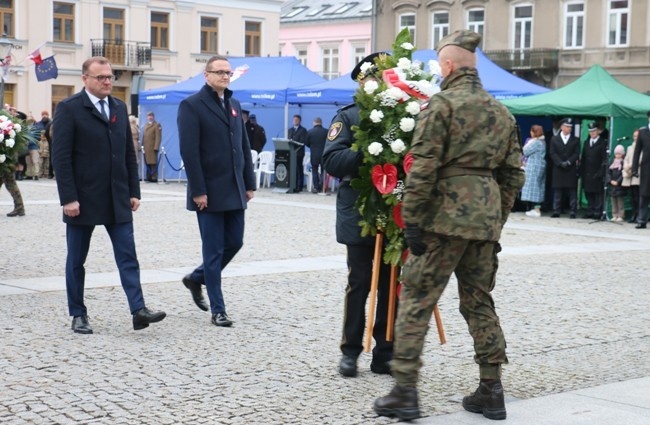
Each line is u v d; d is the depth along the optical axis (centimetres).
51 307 845
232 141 780
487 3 4447
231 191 778
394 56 628
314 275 1070
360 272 625
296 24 5869
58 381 599
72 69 4259
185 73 4616
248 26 4841
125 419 523
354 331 629
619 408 566
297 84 2567
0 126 1002
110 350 687
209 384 602
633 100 2031
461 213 520
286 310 857
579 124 2177
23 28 4122
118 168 745
